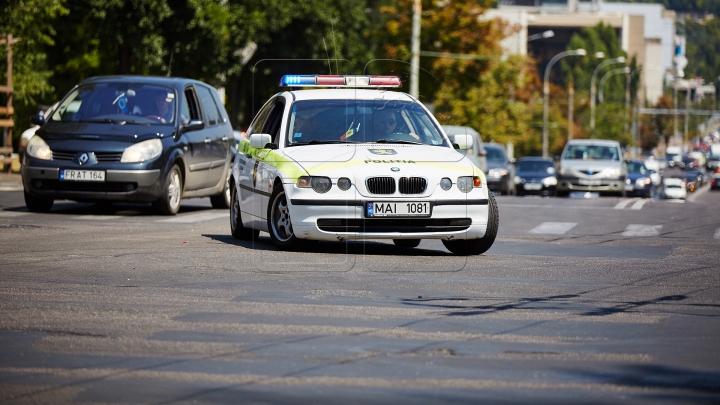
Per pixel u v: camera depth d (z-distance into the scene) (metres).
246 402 13.29
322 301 21.03
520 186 110.44
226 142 50.19
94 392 13.77
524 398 13.59
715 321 19.36
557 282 24.52
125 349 16.36
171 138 44.69
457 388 14.09
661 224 45.56
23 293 21.66
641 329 18.44
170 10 104.88
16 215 42.69
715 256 31.27
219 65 112.69
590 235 39.78
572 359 15.92
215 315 19.27
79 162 43.06
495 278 25.11
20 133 110.62
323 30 134.25
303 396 13.59
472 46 136.38
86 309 19.80
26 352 16.11
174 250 30.05
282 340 17.08
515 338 17.50
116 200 43.53
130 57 109.31
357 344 16.84
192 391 13.83
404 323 18.70
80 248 30.39
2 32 84.88
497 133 183.88
